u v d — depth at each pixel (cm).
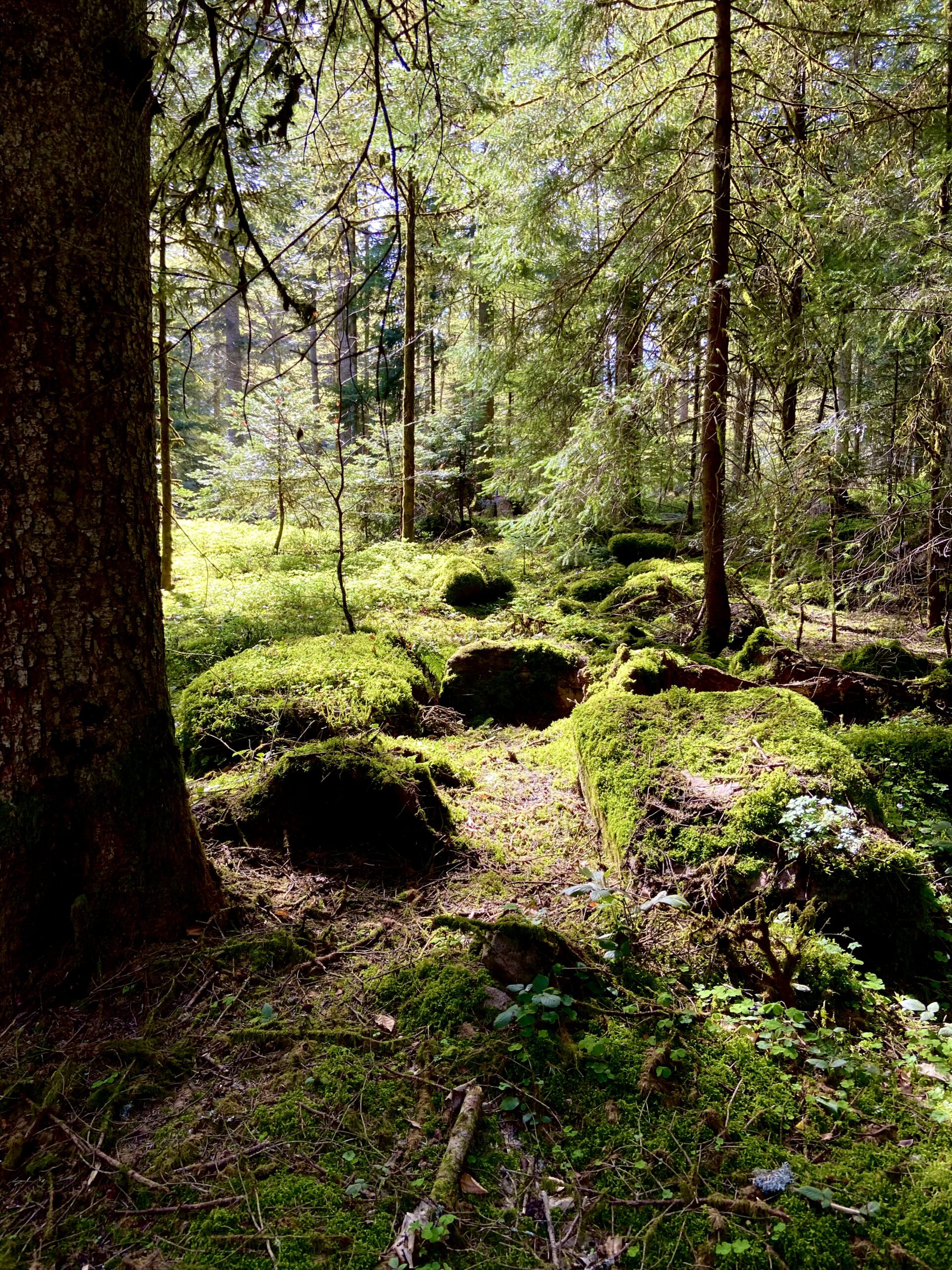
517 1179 190
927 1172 192
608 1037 237
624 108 760
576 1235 176
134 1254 170
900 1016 257
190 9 267
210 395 1738
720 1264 169
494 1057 225
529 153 828
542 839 387
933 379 591
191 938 275
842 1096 218
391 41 258
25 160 221
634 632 814
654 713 413
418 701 577
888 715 564
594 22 730
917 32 812
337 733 441
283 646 591
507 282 1064
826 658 714
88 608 246
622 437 747
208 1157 195
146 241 259
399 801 353
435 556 1133
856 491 667
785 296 759
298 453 1120
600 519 824
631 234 856
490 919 306
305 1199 183
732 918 287
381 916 309
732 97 743
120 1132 202
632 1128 204
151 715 268
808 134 795
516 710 612
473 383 1045
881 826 331
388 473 1361
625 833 333
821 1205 182
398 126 713
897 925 284
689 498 1254
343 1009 249
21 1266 167
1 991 241
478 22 734
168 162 264
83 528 241
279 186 686
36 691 241
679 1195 186
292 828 352
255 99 483
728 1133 204
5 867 242
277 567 1070
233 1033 236
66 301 230
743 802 320
